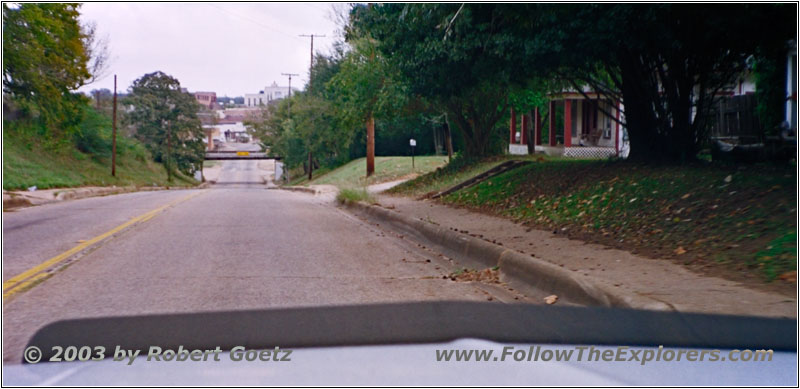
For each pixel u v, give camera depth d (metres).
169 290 7.06
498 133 47.41
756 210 9.12
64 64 27.53
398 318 5.75
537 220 12.52
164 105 85.69
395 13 14.99
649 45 13.18
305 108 55.84
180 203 21.98
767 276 6.70
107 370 4.24
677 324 5.28
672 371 4.25
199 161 92.31
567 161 19.45
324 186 37.22
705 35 12.80
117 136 62.28
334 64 54.88
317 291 7.07
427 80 15.43
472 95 24.47
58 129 36.97
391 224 14.91
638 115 15.45
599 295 6.34
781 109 16.83
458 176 24.36
